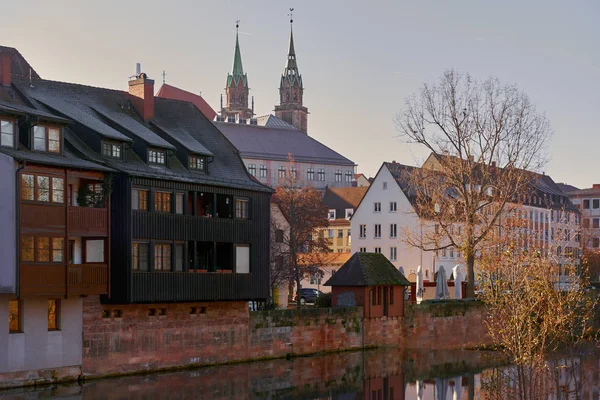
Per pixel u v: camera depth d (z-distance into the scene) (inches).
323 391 2028.8
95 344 1964.8
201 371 2162.9
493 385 1969.7
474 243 3065.9
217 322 2262.6
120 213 1989.4
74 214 1862.7
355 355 2608.3
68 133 2027.6
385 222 4936.0
